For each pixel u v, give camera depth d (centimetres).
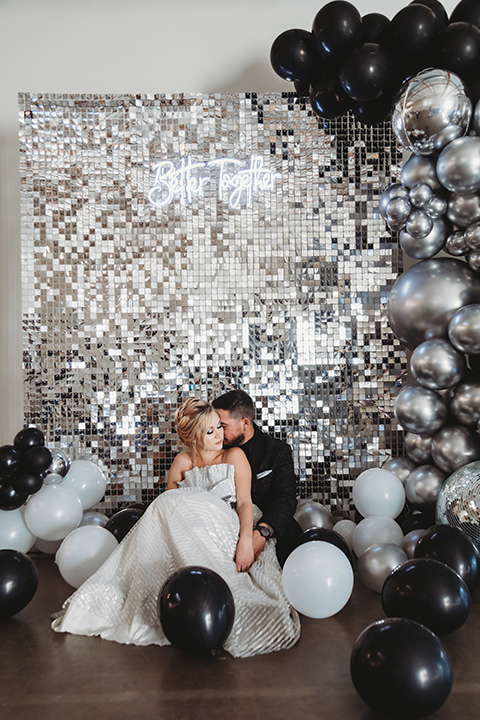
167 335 416
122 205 414
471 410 318
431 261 345
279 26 427
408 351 425
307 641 241
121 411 414
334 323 418
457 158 309
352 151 416
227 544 261
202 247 416
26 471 314
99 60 426
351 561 294
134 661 224
